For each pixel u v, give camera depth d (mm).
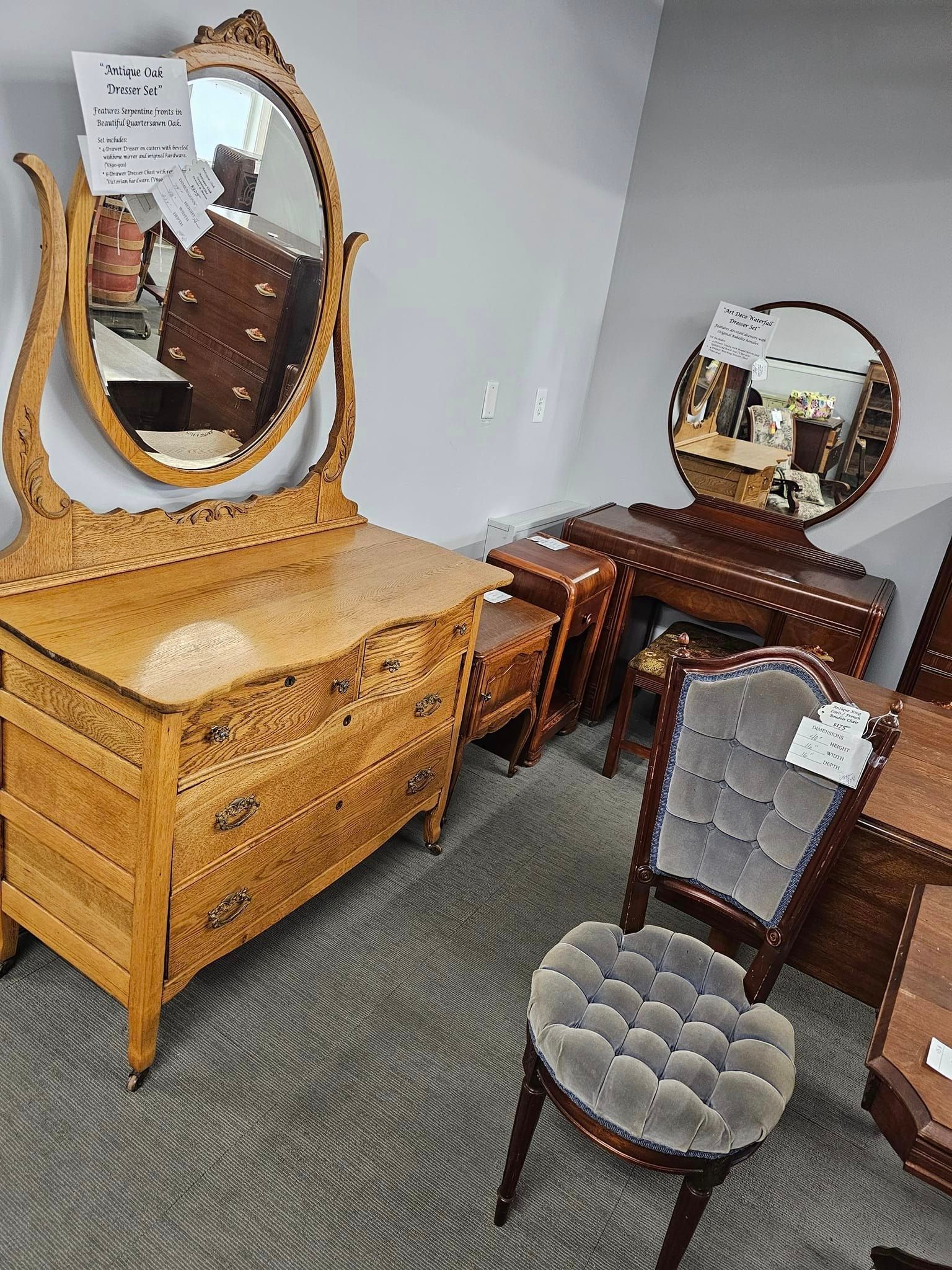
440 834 2641
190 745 1514
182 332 1806
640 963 1698
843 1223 1735
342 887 2387
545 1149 1779
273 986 2029
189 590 1827
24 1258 1417
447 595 2088
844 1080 2086
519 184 2895
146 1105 1701
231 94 1738
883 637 3453
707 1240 1657
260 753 1707
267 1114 1729
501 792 2994
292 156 1909
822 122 3189
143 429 1805
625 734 3637
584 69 3012
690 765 1737
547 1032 1492
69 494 1793
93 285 1607
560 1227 1629
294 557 2154
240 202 1826
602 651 3518
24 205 1562
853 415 3320
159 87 1583
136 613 1669
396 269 2492
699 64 3355
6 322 1608
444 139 2492
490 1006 2086
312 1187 1612
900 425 3264
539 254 3139
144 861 1527
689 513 3719
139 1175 1575
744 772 1695
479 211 2748
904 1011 1267
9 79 1479
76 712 1549
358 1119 1756
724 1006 1637
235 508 2061
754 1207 1737
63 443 1747
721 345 3477
